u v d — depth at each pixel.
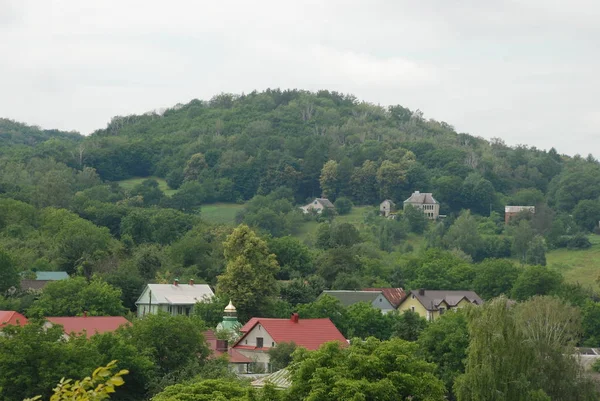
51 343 80.62
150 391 86.00
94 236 183.75
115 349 85.69
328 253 194.12
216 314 132.50
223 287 139.75
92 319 107.38
